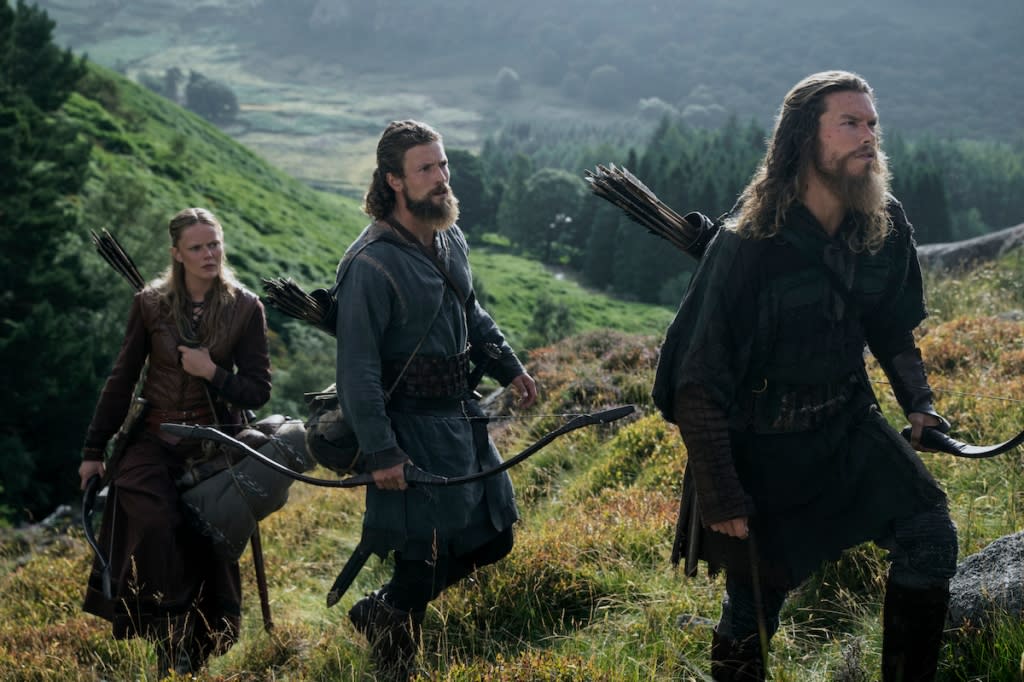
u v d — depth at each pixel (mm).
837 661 2814
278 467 3266
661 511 4371
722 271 2340
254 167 110562
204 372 3717
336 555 5590
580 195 156125
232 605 3842
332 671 3506
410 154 3127
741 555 2449
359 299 3084
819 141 2287
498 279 125688
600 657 3029
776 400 2414
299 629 4043
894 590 2373
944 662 2590
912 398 2645
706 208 128250
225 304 3818
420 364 3189
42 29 39844
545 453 6559
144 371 3924
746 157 153000
